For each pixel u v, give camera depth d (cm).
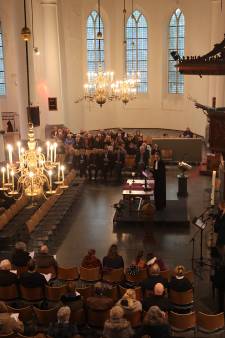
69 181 1928
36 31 2734
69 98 3062
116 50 3184
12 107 3036
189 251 1368
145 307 848
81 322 884
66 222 1616
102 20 3112
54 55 2753
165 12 3058
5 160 2277
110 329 715
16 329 777
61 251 1376
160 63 3158
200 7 2816
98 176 2212
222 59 977
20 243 1106
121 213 1612
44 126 2845
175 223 1558
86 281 1105
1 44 2948
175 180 2102
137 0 3092
